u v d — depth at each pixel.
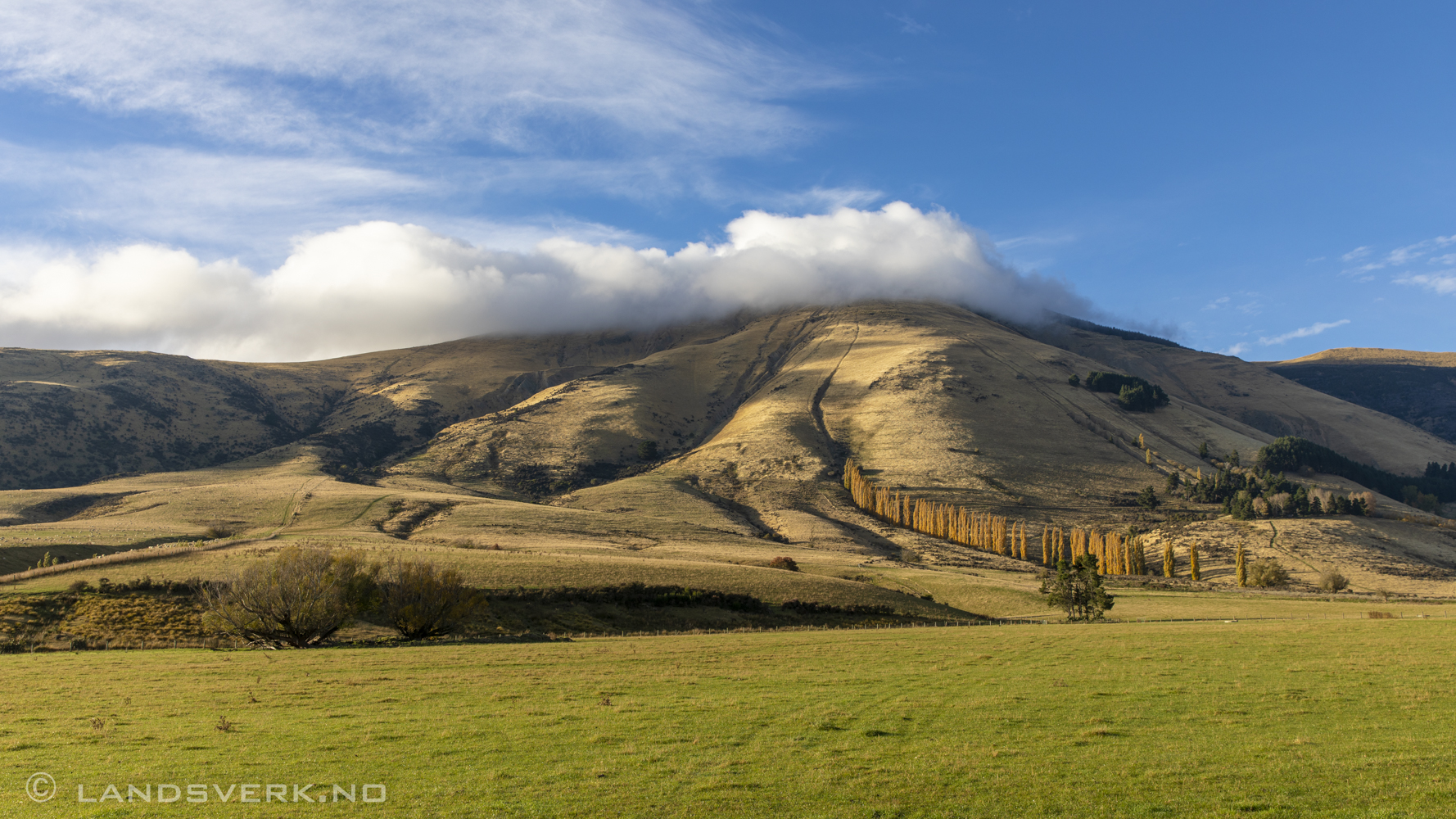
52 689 31.45
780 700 28.05
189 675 35.12
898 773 18.78
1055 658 39.25
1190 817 15.72
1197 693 28.59
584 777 18.61
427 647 47.28
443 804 16.78
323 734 23.12
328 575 53.38
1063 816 15.88
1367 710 25.27
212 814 16.33
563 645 48.31
